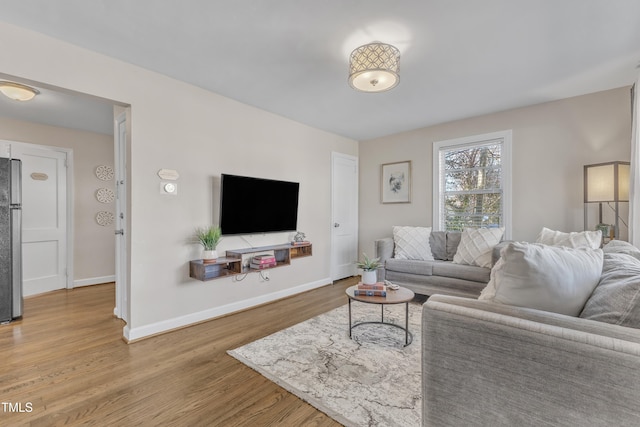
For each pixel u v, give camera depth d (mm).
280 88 2959
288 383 1867
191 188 2881
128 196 2531
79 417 1564
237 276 3270
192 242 2889
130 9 1801
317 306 3439
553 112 3279
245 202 3244
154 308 2617
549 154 3305
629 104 2867
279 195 3633
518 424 932
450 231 4000
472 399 1018
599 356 811
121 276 3002
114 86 2379
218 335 2609
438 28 1982
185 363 2119
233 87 2934
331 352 2271
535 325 920
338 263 4738
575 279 1125
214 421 1545
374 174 4902
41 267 4012
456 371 1051
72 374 1971
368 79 2242
